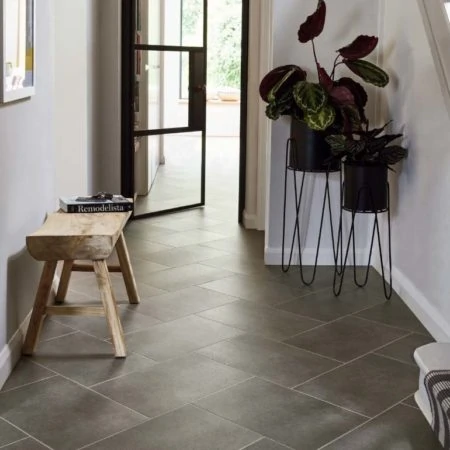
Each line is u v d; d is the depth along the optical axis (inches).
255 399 127.0
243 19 253.3
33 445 110.3
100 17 253.9
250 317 168.6
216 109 573.6
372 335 158.7
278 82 184.9
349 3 201.2
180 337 155.2
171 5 271.7
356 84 191.0
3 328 133.0
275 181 208.7
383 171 182.1
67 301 176.9
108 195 171.3
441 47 149.3
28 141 151.6
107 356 144.2
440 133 157.1
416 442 113.4
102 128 259.8
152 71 269.3
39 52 160.2
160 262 213.0
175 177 284.0
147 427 116.3
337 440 113.5
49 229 145.0
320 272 205.9
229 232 252.2
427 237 164.9
